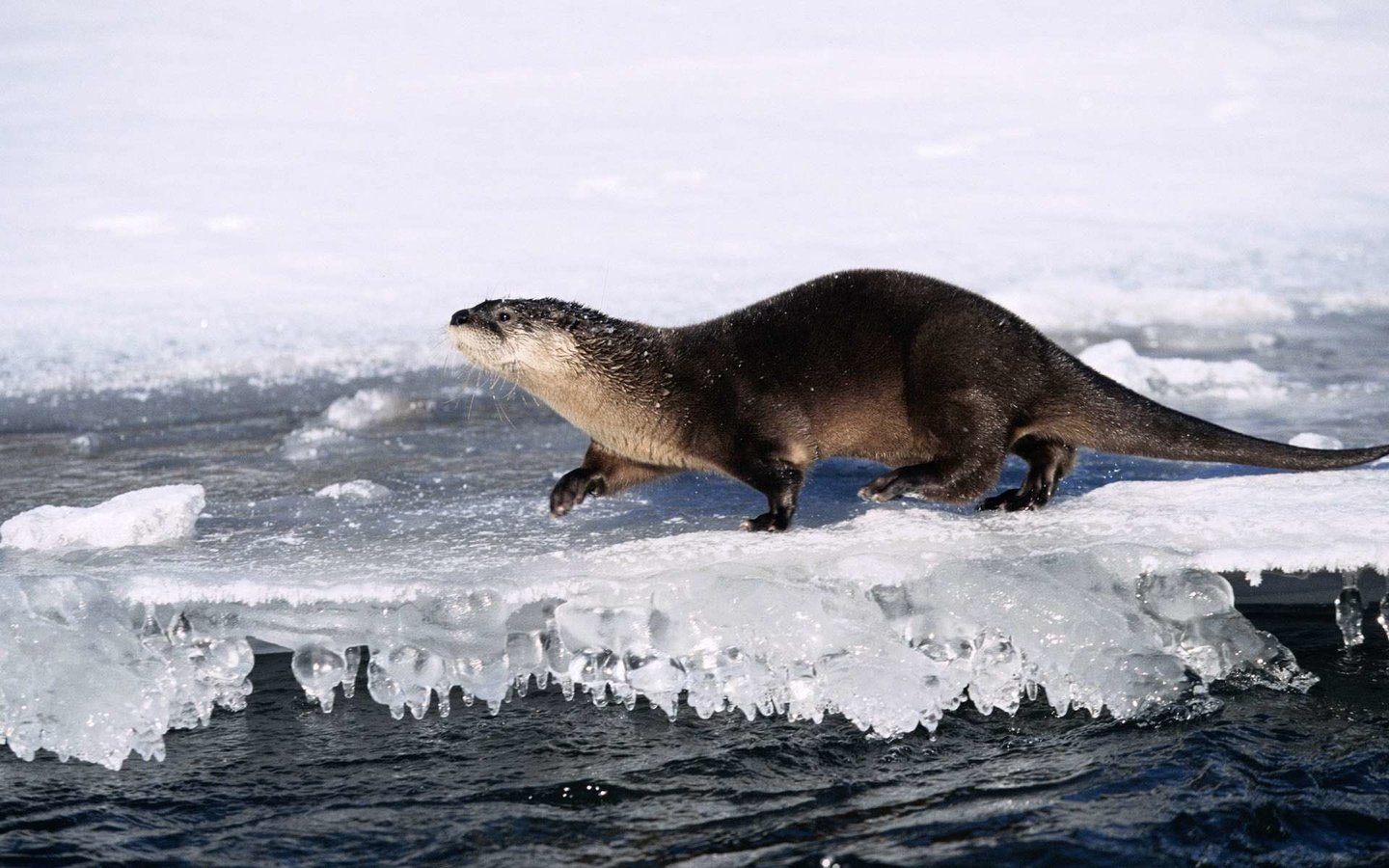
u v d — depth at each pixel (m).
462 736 16.55
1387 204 47.03
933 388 19.44
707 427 19.69
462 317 20.28
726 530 19.27
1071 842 13.97
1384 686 16.80
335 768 15.95
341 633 17.14
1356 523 17.88
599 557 18.02
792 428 19.56
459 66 65.31
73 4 72.69
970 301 19.84
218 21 71.12
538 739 16.42
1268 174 51.09
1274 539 17.42
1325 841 14.01
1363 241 42.50
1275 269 39.34
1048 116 58.41
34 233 43.19
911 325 19.77
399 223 44.59
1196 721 16.27
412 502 21.47
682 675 16.83
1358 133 56.12
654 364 19.86
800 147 54.22
